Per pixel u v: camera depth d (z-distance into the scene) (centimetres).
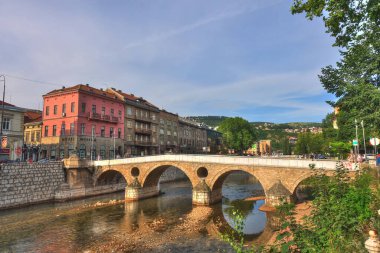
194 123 10438
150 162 4000
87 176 4316
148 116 7006
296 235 737
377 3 785
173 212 3169
